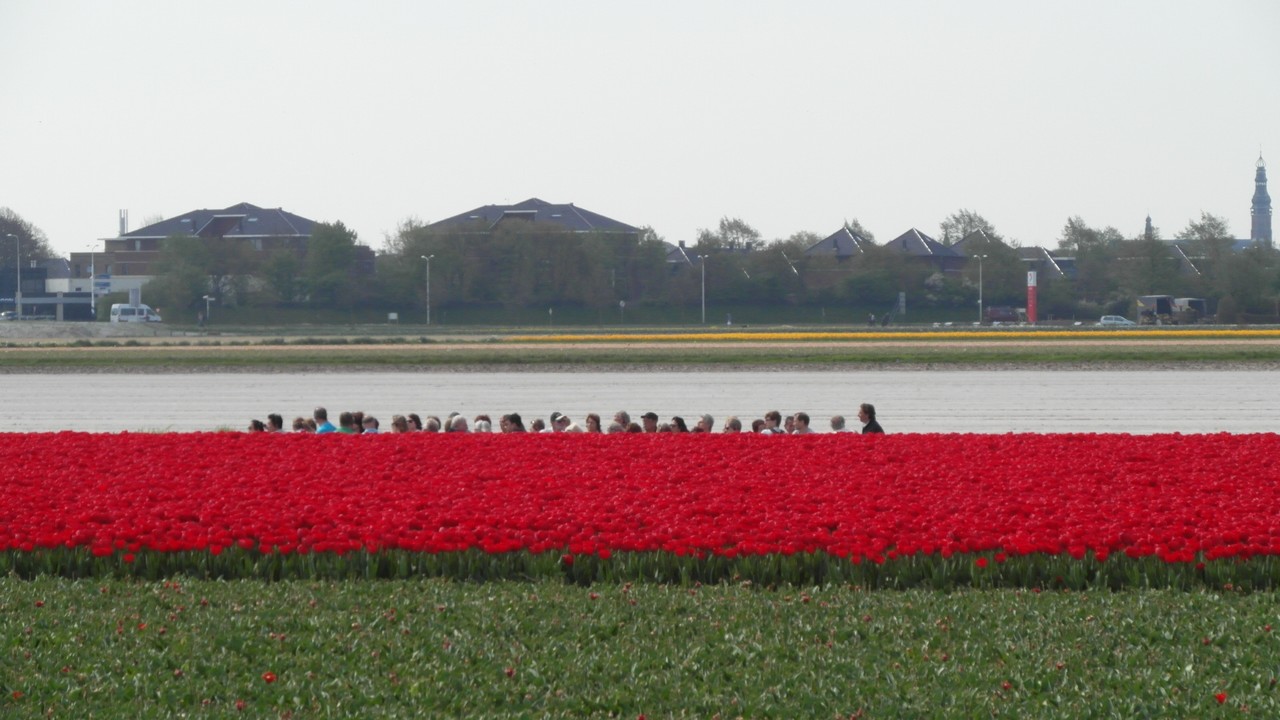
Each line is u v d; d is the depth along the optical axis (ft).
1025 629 63.72
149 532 78.13
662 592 71.05
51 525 79.05
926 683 56.54
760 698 54.80
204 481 95.20
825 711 53.67
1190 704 53.83
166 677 57.26
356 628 64.44
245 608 67.87
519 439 116.98
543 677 57.62
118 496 88.94
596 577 74.64
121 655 60.08
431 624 65.31
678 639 62.95
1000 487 90.74
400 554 75.51
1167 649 60.80
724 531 76.95
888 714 53.11
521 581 73.97
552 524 79.46
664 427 131.85
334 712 53.42
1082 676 57.16
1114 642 61.82
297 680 57.06
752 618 65.92
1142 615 65.72
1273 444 111.14
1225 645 61.41
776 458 105.81
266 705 54.34
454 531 77.05
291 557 75.72
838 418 135.03
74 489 93.35
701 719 53.06
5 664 58.65
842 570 73.20
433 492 90.38
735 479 95.20
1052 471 97.66
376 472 99.19
